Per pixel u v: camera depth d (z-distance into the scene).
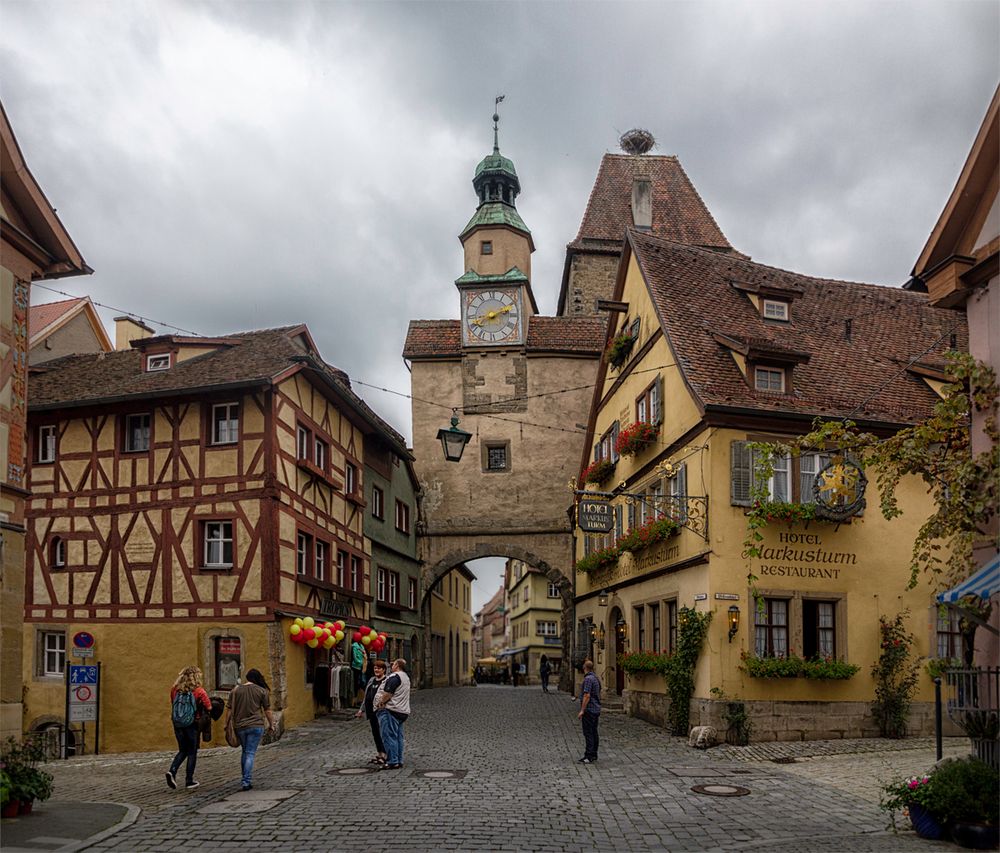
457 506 34.41
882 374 19.92
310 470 22.06
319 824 9.56
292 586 20.92
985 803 8.59
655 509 19.16
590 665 14.56
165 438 21.11
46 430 22.25
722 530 17.08
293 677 20.55
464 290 35.34
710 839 9.06
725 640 16.78
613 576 24.66
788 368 18.41
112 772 13.98
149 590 20.58
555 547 33.97
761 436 17.61
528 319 35.97
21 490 11.70
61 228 12.61
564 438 34.53
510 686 47.78
